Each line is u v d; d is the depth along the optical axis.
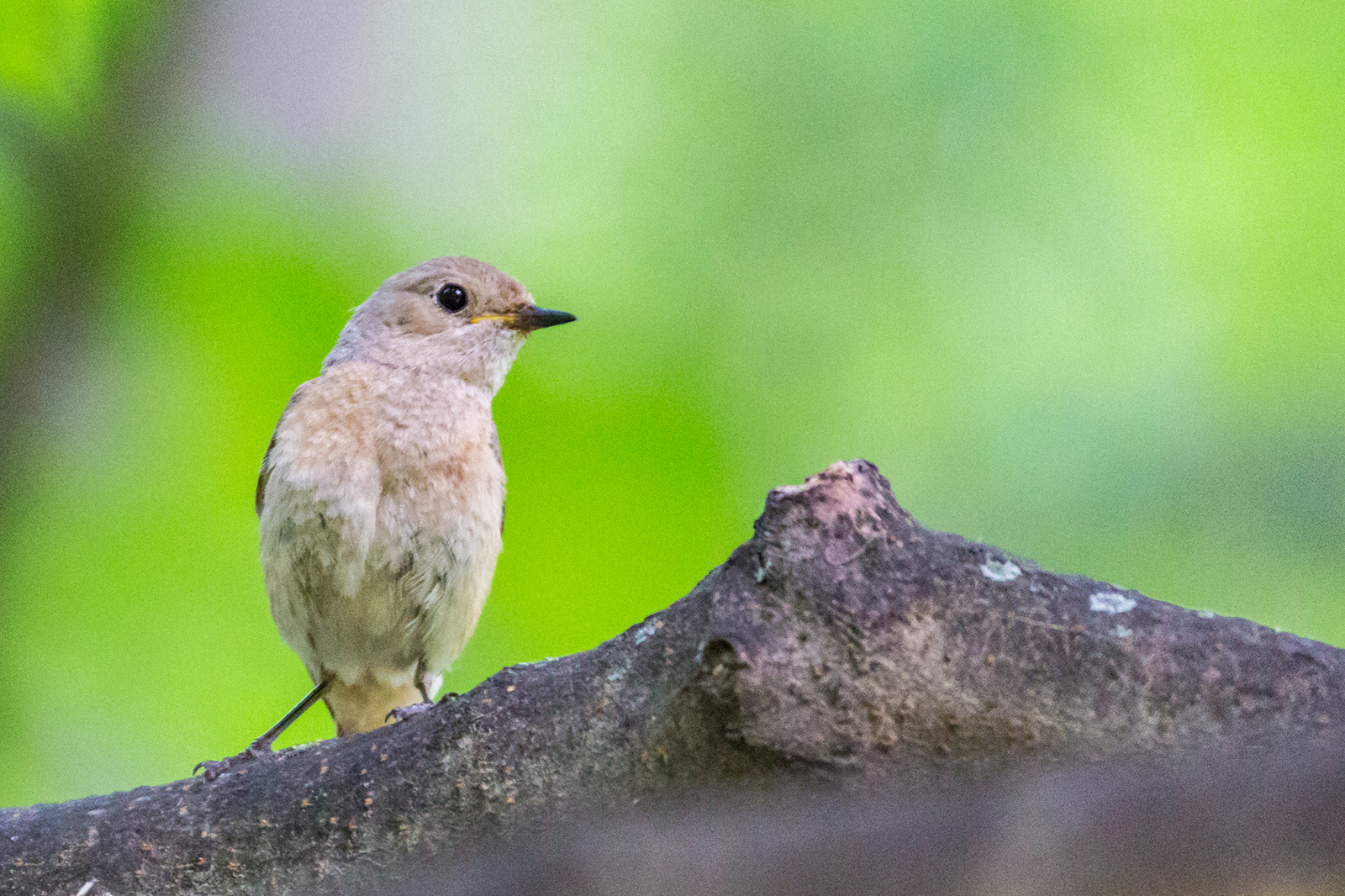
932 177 11.74
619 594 10.78
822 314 11.54
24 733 10.61
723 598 4.38
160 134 11.24
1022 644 4.23
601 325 11.50
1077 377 11.28
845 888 3.80
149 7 11.26
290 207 11.48
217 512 11.05
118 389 10.97
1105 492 10.98
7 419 10.70
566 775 4.68
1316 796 3.46
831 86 12.01
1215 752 3.98
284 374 11.04
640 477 11.02
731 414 11.34
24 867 5.18
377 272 11.48
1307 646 4.17
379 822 4.92
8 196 11.10
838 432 11.30
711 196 11.91
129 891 5.11
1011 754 4.17
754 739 4.25
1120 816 3.58
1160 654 4.16
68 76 11.06
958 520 11.02
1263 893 3.45
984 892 3.68
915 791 4.19
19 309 10.94
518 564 10.84
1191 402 11.16
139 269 11.10
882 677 4.22
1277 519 10.82
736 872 4.00
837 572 4.32
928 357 11.41
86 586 10.89
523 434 11.04
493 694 4.91
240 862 5.05
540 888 4.38
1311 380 11.13
